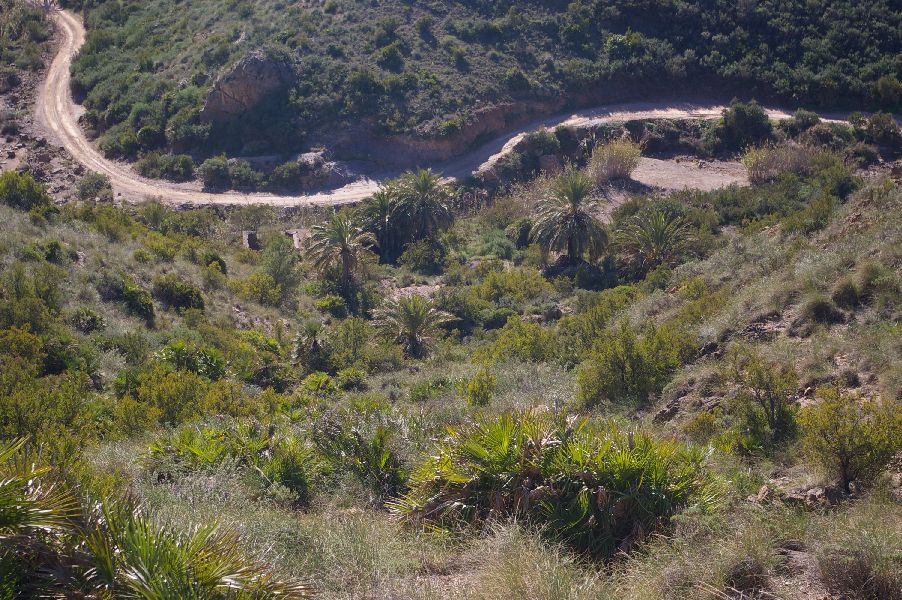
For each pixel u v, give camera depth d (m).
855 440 7.20
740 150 64.62
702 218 44.56
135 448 10.12
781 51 71.75
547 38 75.50
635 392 12.96
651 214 41.06
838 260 14.77
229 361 23.70
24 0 91.12
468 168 64.75
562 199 45.31
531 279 41.12
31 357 18.31
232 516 6.74
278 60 68.88
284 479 8.64
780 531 5.86
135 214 50.50
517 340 23.22
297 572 5.68
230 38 76.00
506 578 5.18
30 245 26.11
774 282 15.34
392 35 74.19
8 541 4.39
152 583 4.40
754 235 25.58
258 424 10.42
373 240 44.44
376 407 13.12
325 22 76.12
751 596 5.12
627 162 59.25
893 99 65.62
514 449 6.83
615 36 74.19
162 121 68.25
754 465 8.75
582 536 6.25
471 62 72.00
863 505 6.42
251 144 66.00
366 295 41.12
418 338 31.67
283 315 33.97
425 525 6.80
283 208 58.03
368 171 64.56
